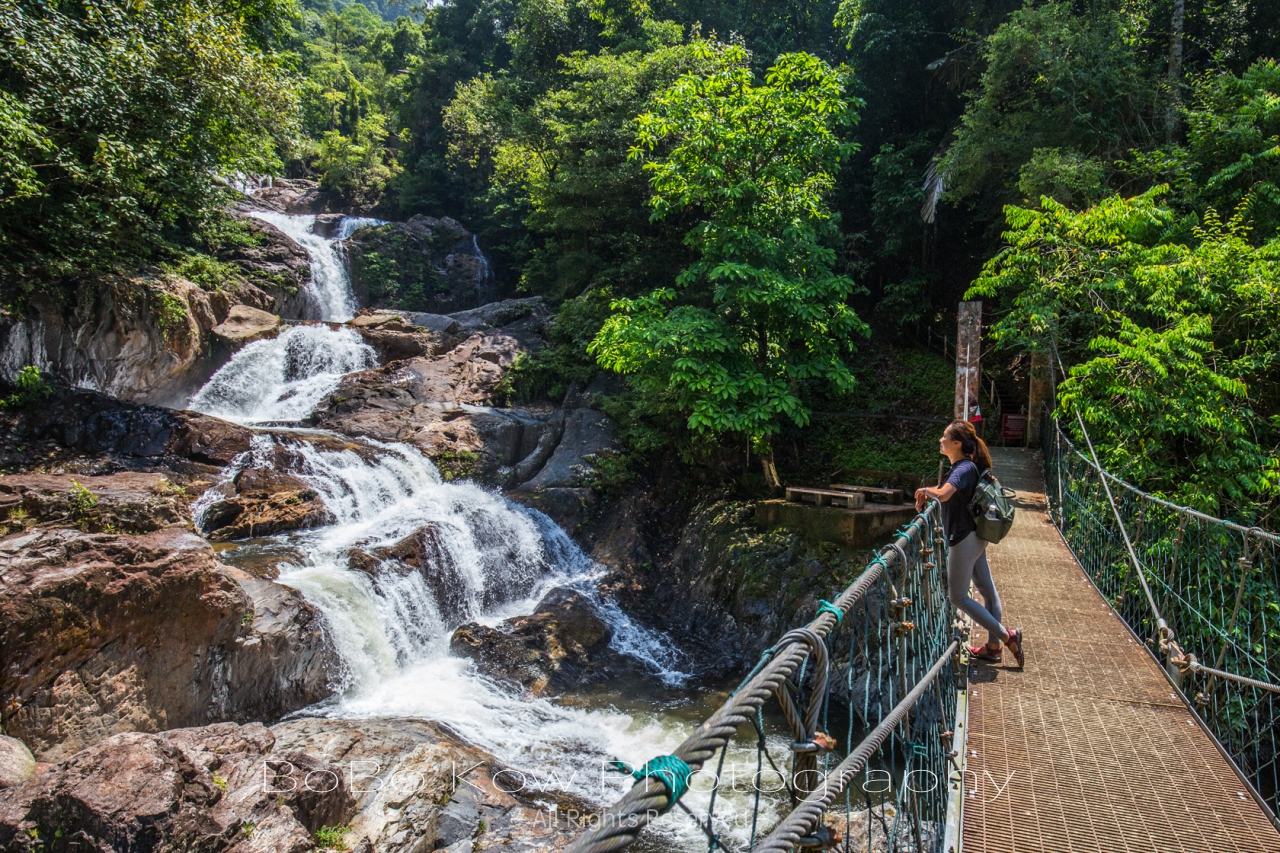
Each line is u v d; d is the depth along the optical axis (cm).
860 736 951
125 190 1459
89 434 1232
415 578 1076
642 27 2269
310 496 1209
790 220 1304
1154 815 330
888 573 275
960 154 1537
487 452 1481
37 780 435
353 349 1862
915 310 1794
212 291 1773
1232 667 771
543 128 2181
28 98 1264
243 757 557
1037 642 525
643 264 1803
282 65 1966
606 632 1148
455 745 774
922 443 1513
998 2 1770
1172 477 905
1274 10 1608
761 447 1423
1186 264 980
